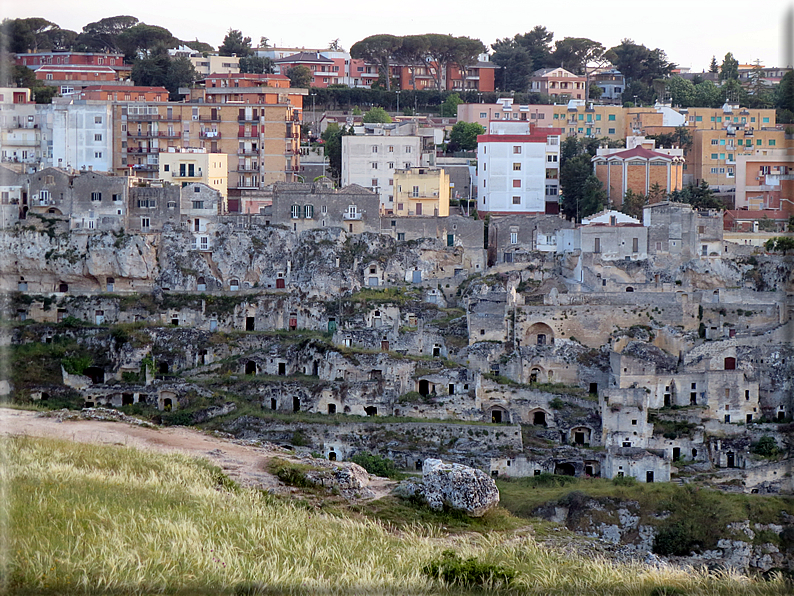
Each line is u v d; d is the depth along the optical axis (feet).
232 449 538.06
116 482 440.86
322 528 419.13
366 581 361.71
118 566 343.67
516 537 458.50
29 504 391.04
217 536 387.14
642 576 410.11
